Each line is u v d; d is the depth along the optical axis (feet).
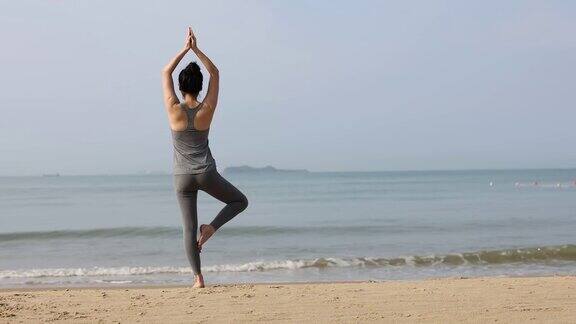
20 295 20.03
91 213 106.11
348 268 40.29
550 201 131.23
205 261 45.96
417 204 124.16
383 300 18.39
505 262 42.68
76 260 47.24
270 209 112.78
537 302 18.06
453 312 16.40
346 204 126.93
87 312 16.39
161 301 18.12
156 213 105.29
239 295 19.22
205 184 18.54
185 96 18.43
